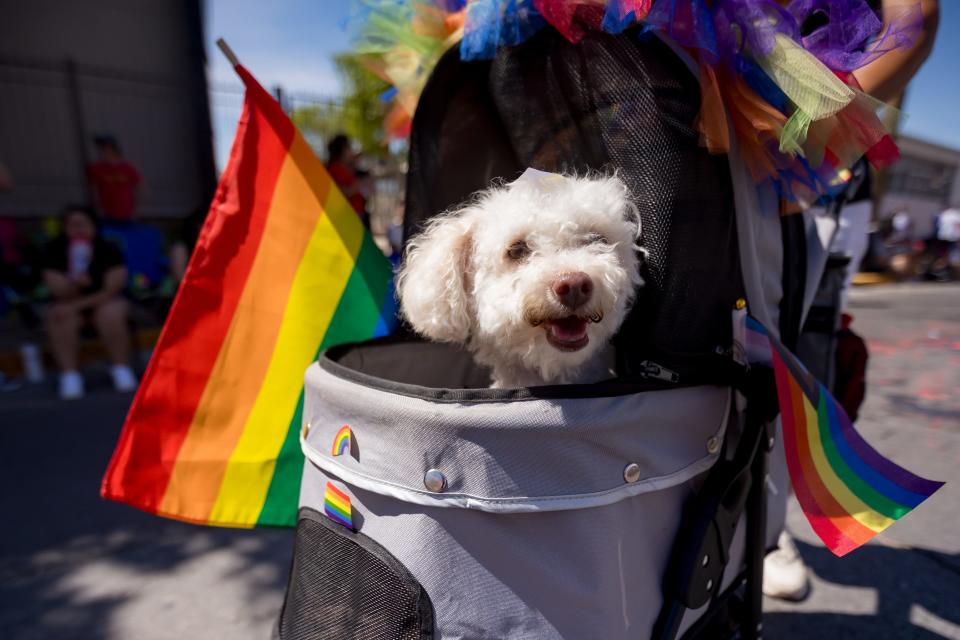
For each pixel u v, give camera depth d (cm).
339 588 103
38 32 695
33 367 469
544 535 95
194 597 204
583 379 142
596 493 95
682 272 113
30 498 273
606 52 120
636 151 118
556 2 117
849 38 121
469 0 137
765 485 126
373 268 175
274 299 159
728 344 121
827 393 127
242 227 156
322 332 164
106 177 544
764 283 131
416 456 96
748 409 118
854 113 118
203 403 152
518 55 135
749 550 127
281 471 155
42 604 199
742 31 112
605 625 95
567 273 116
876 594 195
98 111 727
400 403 98
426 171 159
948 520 238
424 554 95
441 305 138
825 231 162
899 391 418
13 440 342
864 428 341
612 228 125
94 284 432
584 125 130
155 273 550
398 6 160
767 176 123
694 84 113
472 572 94
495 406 94
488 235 135
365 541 101
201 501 151
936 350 562
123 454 147
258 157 157
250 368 156
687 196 112
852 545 110
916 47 130
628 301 126
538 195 133
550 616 94
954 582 201
